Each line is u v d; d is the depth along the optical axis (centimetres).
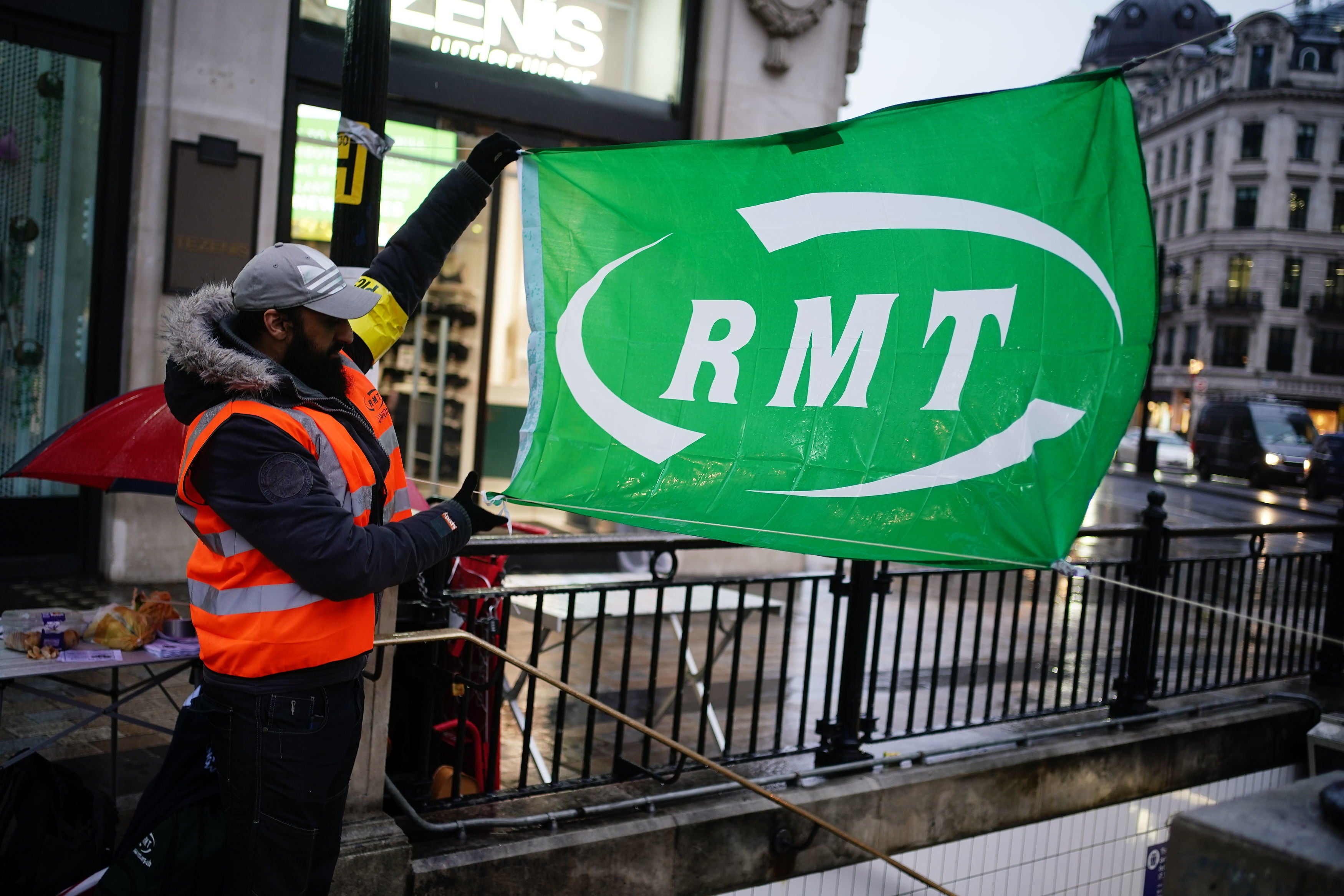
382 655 283
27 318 686
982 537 239
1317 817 131
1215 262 5716
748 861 345
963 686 605
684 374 277
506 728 485
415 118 755
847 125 259
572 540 337
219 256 686
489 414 860
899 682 605
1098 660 685
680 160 279
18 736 405
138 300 671
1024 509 235
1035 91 240
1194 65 5941
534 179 287
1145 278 228
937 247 251
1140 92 6562
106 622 312
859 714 387
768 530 259
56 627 304
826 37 888
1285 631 581
